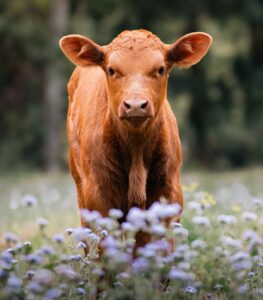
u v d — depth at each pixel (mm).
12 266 14281
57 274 14359
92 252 15016
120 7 64125
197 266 16516
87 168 16125
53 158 64812
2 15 64625
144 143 15672
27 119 69000
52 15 64188
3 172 63250
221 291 15234
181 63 16281
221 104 71250
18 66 68062
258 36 72062
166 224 15570
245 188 31250
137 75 15281
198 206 17375
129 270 14297
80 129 16984
